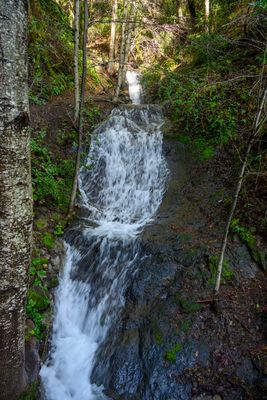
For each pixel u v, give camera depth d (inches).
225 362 141.8
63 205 229.5
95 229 221.3
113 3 449.4
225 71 304.0
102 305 179.5
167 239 200.4
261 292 162.7
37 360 136.8
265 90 142.6
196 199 229.8
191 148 263.7
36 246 186.7
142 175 269.3
